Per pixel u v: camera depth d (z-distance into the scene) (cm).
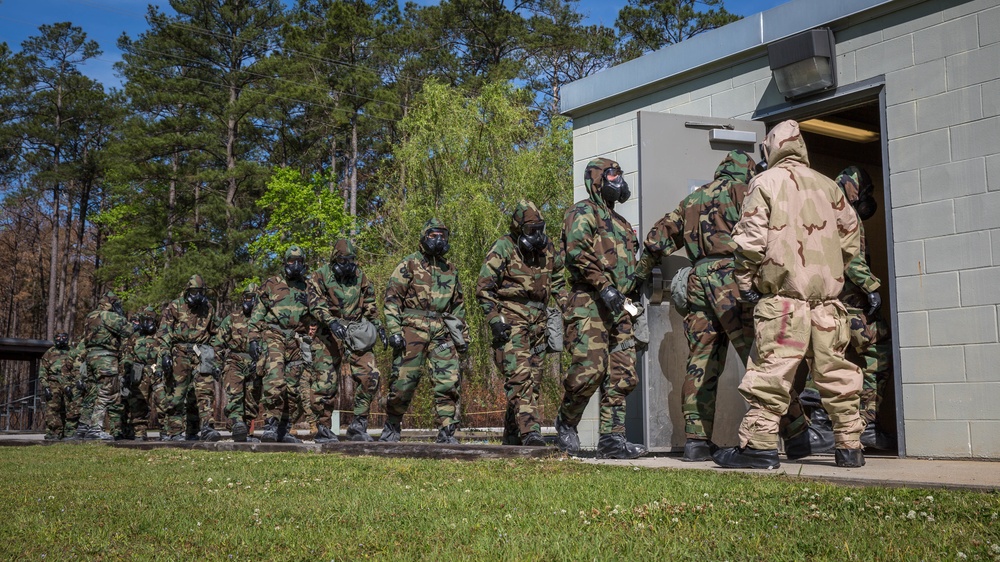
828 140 1249
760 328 659
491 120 2755
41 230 6228
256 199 4331
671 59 1054
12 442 1535
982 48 795
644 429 852
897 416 834
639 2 4581
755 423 659
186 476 745
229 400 1352
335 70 4344
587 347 779
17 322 6731
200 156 4112
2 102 4844
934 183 821
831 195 666
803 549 354
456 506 493
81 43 5003
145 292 4066
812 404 821
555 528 414
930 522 401
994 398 764
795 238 646
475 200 2497
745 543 367
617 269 794
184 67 4412
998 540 360
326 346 1166
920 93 837
